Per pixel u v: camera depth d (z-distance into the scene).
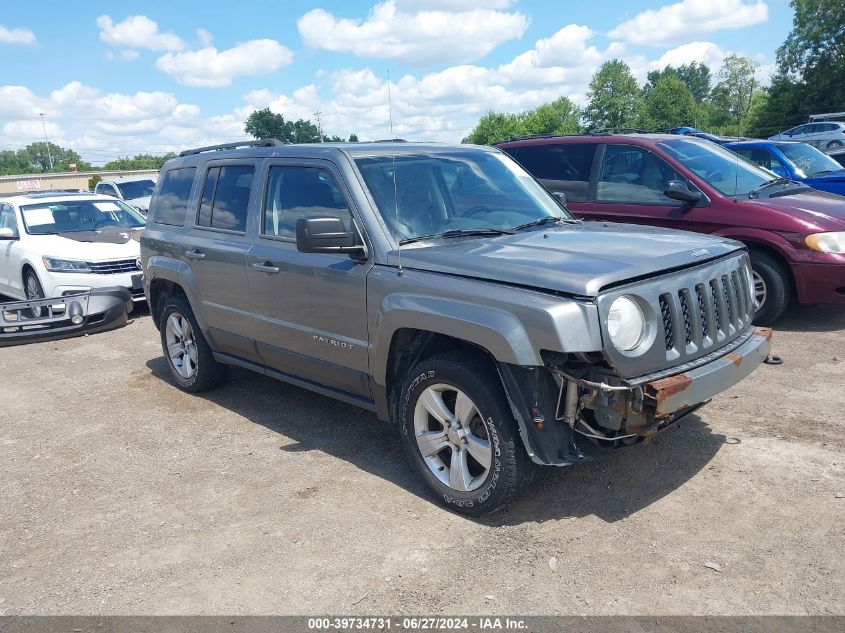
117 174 63.12
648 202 7.58
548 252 3.79
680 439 4.61
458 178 4.80
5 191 58.81
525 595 3.14
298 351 4.84
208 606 3.21
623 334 3.33
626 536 3.55
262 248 5.00
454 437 3.86
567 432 3.54
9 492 4.52
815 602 2.97
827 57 57.34
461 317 3.57
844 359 6.05
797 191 7.71
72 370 7.35
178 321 6.27
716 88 86.25
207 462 4.80
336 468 4.58
